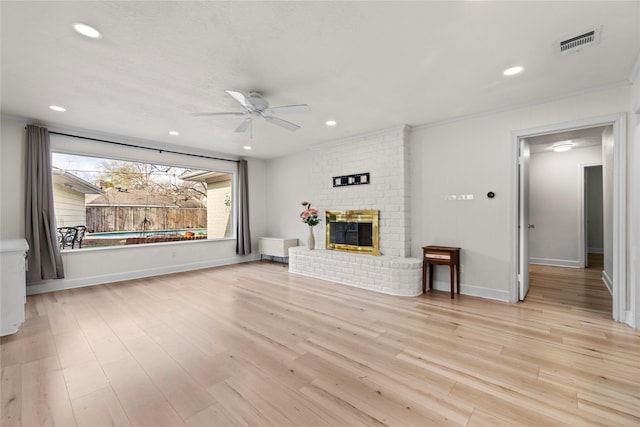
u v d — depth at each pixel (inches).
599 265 226.5
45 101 128.1
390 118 152.8
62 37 81.5
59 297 150.2
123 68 99.6
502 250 139.5
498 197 140.1
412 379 76.1
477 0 67.0
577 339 98.2
